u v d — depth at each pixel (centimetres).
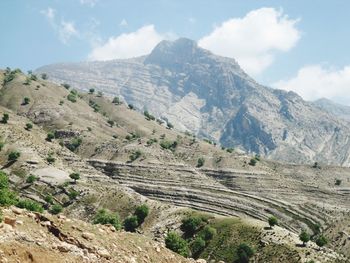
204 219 15388
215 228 14688
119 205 17338
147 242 3127
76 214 16700
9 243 2164
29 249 2203
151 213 16650
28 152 19625
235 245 13600
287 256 12569
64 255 2330
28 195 17038
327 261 12250
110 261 2542
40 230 2455
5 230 2253
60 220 2752
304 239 12938
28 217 2589
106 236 2852
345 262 12362
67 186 17900
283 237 13525
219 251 13600
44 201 16938
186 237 14800
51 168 19025
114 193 18012
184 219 15475
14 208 2642
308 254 12538
